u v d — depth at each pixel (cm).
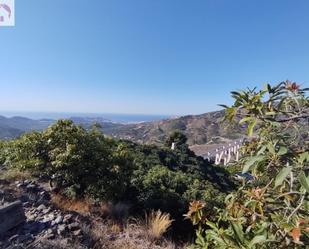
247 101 132
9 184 618
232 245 134
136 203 697
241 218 159
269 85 131
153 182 757
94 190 639
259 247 127
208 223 172
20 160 632
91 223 534
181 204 668
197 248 190
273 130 145
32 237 406
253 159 131
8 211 416
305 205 124
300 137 140
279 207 144
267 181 156
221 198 711
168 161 1103
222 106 137
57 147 634
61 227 452
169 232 606
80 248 409
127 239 504
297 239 112
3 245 371
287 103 139
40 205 529
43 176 702
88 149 646
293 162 133
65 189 647
